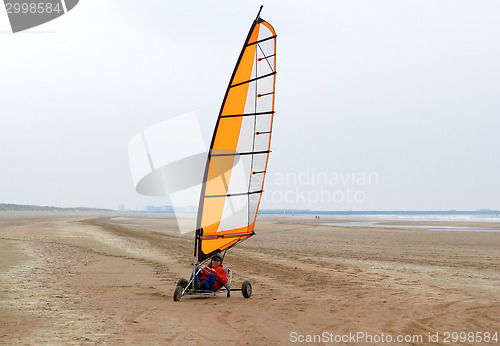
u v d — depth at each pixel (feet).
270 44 35.17
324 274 46.34
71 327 23.31
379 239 99.55
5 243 76.48
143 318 25.72
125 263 54.65
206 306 29.43
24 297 31.81
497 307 29.58
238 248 76.79
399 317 26.55
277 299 32.17
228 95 32.91
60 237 95.71
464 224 204.44
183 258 61.36
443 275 45.60
